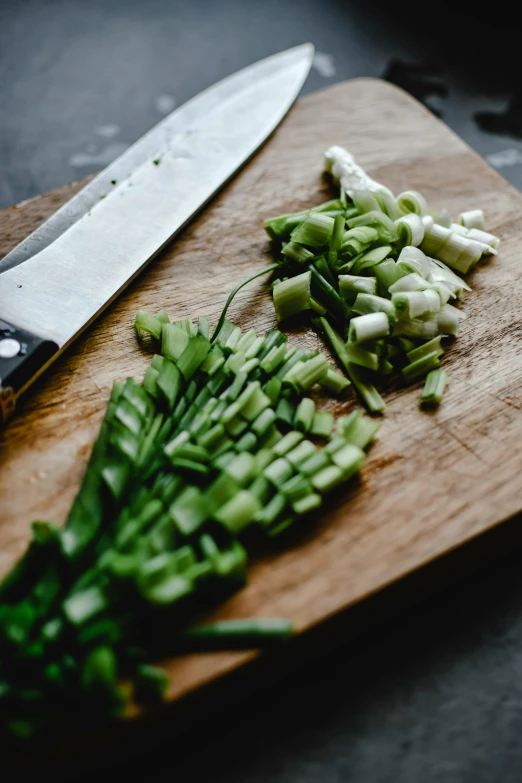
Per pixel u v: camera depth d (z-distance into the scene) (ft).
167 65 2.53
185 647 1.41
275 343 1.70
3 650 1.35
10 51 2.52
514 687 1.52
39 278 1.73
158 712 1.37
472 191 1.99
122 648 1.39
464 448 1.61
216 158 1.97
